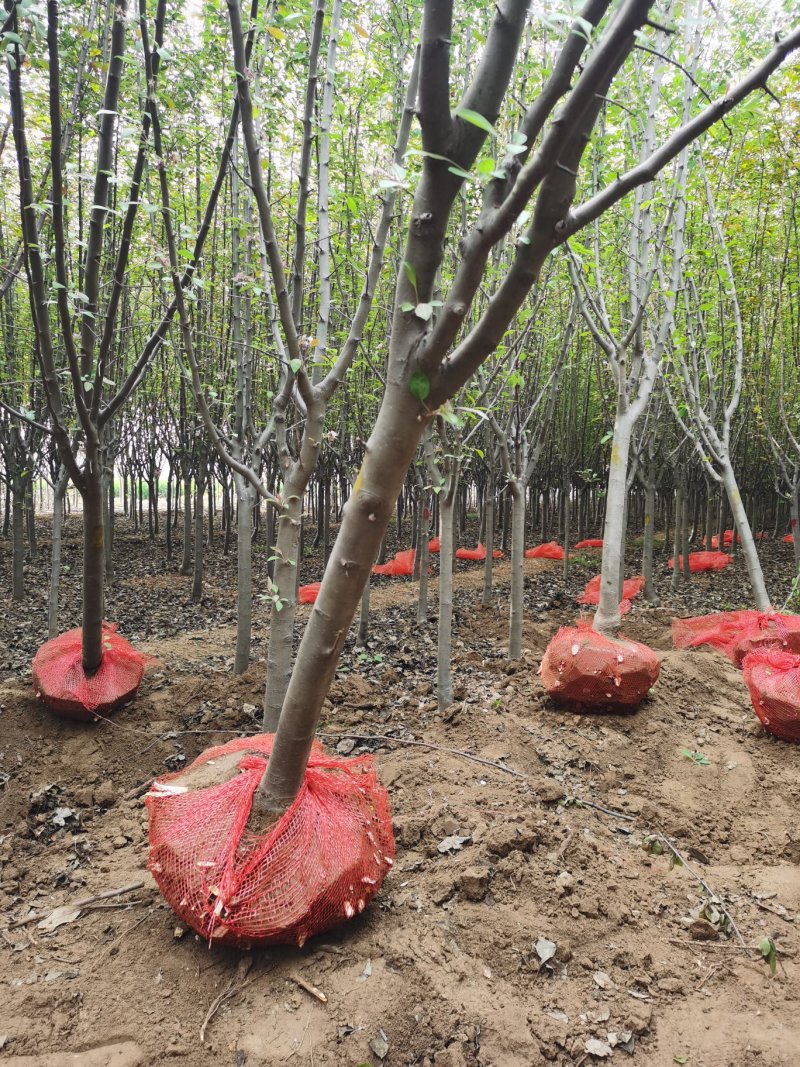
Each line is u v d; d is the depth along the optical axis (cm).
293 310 329
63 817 336
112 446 962
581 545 1288
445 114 147
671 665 507
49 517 1662
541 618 745
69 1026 204
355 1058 191
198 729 420
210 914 217
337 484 1267
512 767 362
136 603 852
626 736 411
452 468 432
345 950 228
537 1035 200
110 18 320
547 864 271
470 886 254
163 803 247
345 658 595
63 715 410
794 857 299
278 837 226
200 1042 197
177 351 562
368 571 201
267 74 430
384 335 621
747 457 1111
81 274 409
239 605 523
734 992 221
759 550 1250
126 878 281
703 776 370
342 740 411
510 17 148
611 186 137
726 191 645
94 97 439
